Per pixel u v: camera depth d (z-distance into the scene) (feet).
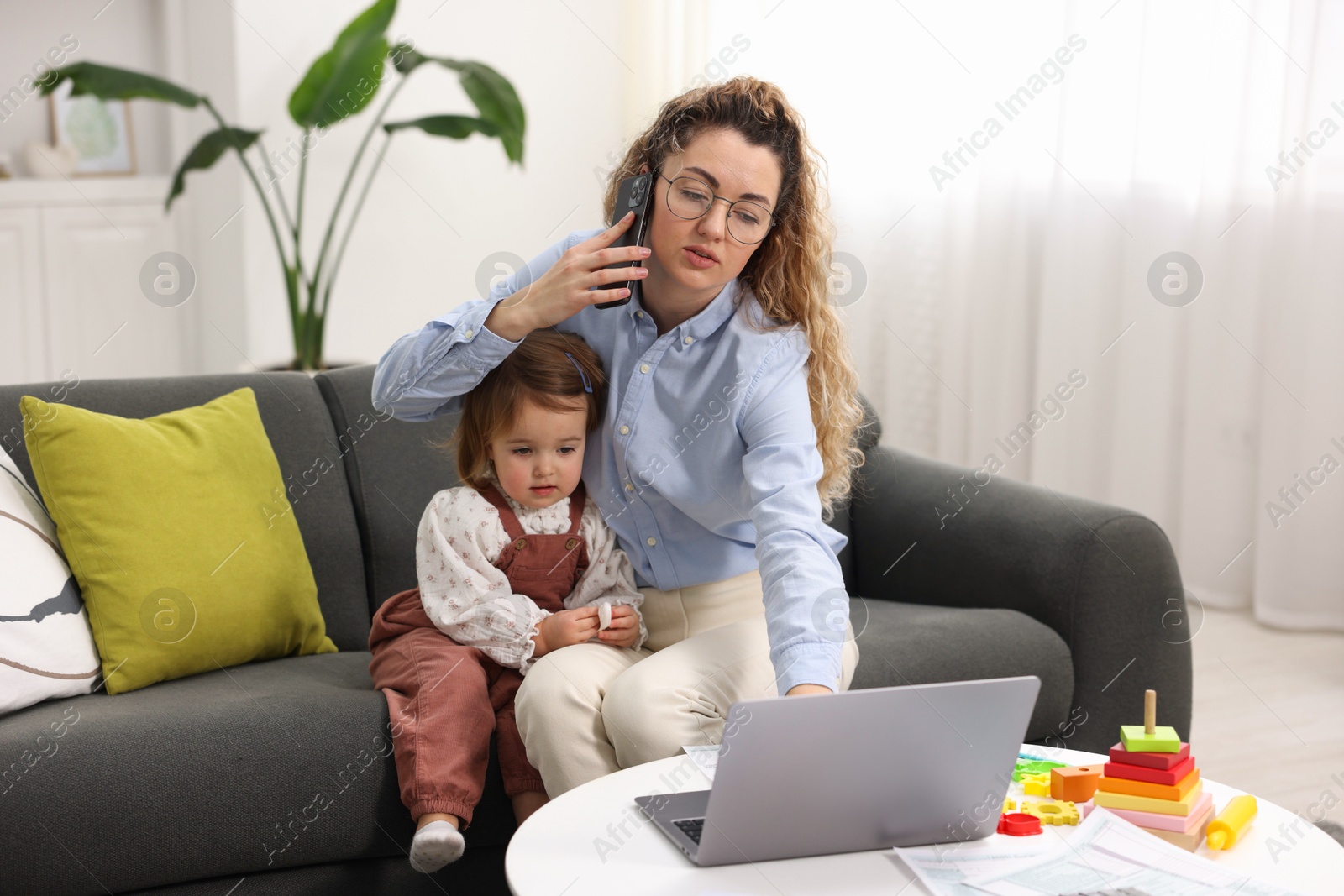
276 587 5.69
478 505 5.20
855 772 3.39
